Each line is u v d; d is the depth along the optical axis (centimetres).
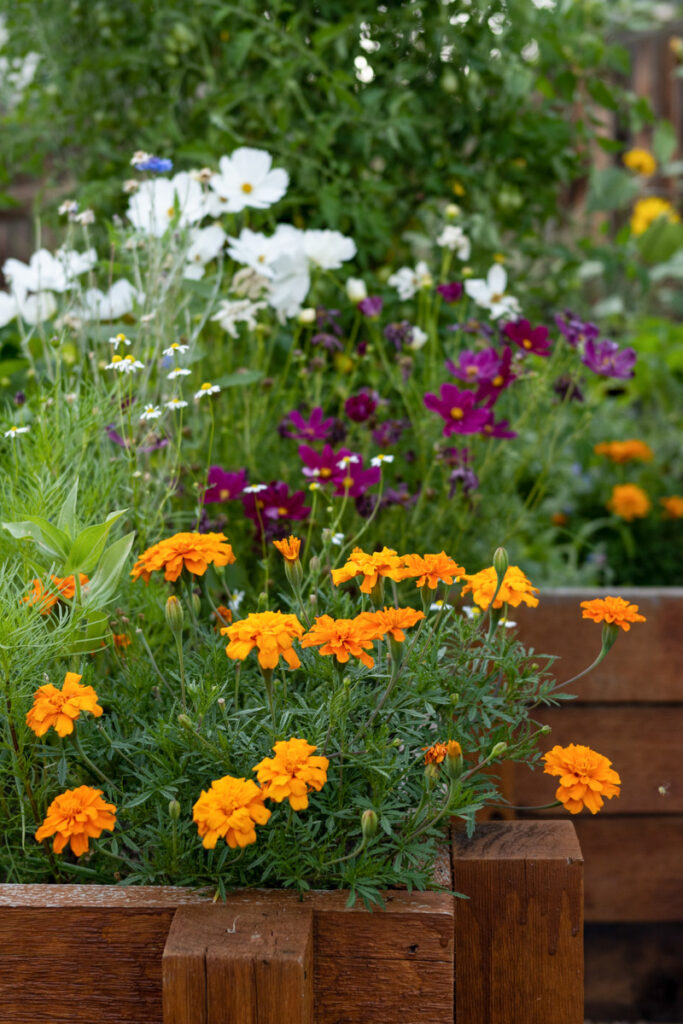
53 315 174
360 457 161
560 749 100
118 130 227
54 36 224
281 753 85
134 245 155
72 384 159
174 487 141
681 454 275
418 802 103
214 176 171
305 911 91
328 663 104
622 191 278
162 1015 94
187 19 205
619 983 188
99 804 90
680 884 179
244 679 111
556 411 177
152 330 153
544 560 228
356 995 92
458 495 160
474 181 212
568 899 104
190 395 168
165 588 129
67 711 90
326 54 206
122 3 219
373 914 91
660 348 307
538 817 178
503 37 209
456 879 104
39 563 117
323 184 198
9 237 394
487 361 157
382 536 162
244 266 192
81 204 209
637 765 173
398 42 207
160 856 97
